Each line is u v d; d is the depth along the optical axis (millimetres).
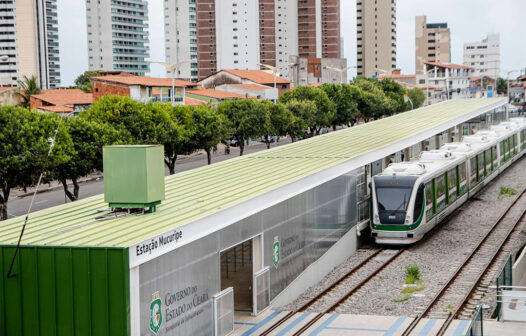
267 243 24188
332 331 21625
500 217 42562
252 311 23828
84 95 108562
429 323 22406
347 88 104000
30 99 102688
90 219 20500
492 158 55812
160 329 17734
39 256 16859
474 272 29656
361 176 36375
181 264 18750
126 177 20641
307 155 36188
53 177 45219
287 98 96312
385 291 27062
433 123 53656
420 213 34938
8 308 17156
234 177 29234
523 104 175250
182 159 87062
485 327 21219
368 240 37812
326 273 30391
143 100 91188
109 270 16328
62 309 16766
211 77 141875
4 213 42438
